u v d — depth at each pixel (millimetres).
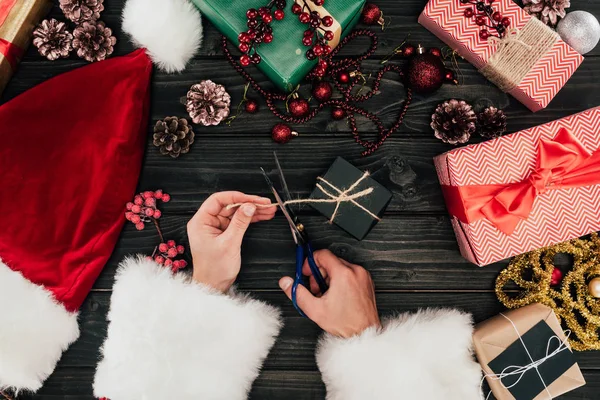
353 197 829
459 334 856
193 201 919
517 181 828
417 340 838
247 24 826
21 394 916
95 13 900
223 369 825
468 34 865
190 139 902
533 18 853
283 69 837
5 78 899
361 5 841
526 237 841
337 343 834
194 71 917
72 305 869
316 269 862
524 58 857
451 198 867
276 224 918
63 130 835
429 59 851
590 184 821
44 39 890
